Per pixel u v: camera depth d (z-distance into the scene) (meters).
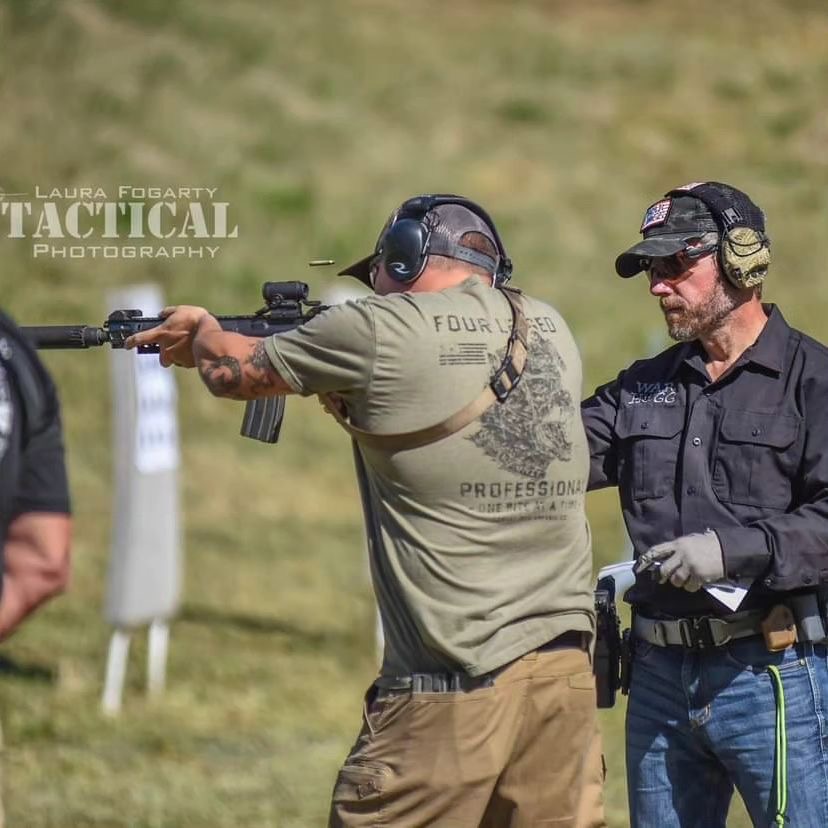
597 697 12.55
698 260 11.99
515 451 10.74
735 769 11.97
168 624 30.67
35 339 11.76
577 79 75.50
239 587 34.97
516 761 10.88
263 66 71.75
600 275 59.41
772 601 11.77
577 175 66.56
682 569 11.34
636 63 76.69
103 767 21.45
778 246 59.81
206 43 72.31
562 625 10.91
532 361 10.95
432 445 10.57
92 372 51.50
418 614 10.63
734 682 11.83
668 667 12.21
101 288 52.72
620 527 40.62
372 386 10.57
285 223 59.16
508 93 73.50
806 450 11.71
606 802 19.38
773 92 74.62
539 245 60.75
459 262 11.14
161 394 26.05
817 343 12.06
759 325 12.20
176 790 20.41
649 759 12.36
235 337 11.14
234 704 25.45
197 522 42.03
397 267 11.17
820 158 68.31
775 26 82.00
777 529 11.36
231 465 47.53
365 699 11.22
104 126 61.28
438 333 10.62
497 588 10.70
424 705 10.67
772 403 11.88
